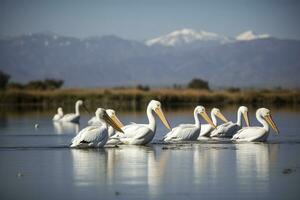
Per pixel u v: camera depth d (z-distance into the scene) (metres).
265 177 21.44
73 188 20.00
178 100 84.88
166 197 18.81
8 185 20.48
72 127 43.12
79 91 94.00
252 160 24.98
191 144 30.80
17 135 36.06
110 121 29.81
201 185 20.28
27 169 23.17
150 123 30.73
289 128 39.53
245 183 20.52
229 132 33.69
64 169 23.11
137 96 86.06
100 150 28.34
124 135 30.53
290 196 18.86
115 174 22.11
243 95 85.38
